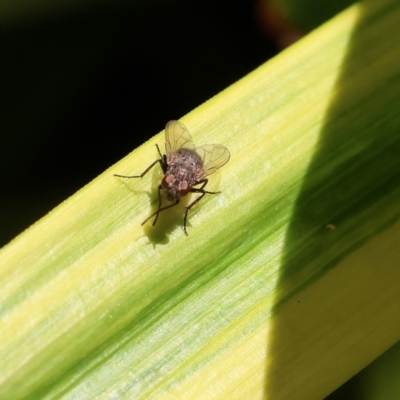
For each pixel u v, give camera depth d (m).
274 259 0.17
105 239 0.17
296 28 0.20
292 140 0.18
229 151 0.18
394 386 0.19
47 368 0.17
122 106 0.21
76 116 0.21
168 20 0.21
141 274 0.17
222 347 0.17
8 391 0.17
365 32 0.18
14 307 0.17
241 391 0.17
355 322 0.17
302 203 0.17
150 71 0.21
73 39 0.21
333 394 0.19
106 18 0.21
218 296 0.17
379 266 0.17
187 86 0.21
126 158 0.18
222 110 0.18
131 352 0.17
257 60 0.21
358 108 0.18
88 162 0.20
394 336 0.17
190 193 0.18
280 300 0.17
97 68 0.21
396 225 0.17
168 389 0.17
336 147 0.18
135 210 0.17
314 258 0.17
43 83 0.21
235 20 0.21
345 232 0.17
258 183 0.18
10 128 0.20
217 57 0.21
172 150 0.18
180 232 0.17
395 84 0.18
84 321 0.17
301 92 0.18
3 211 0.20
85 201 0.17
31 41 0.20
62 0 0.20
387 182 0.17
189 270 0.17
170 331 0.17
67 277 0.17
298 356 0.17
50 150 0.21
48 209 0.20
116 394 0.17
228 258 0.17
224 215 0.18
